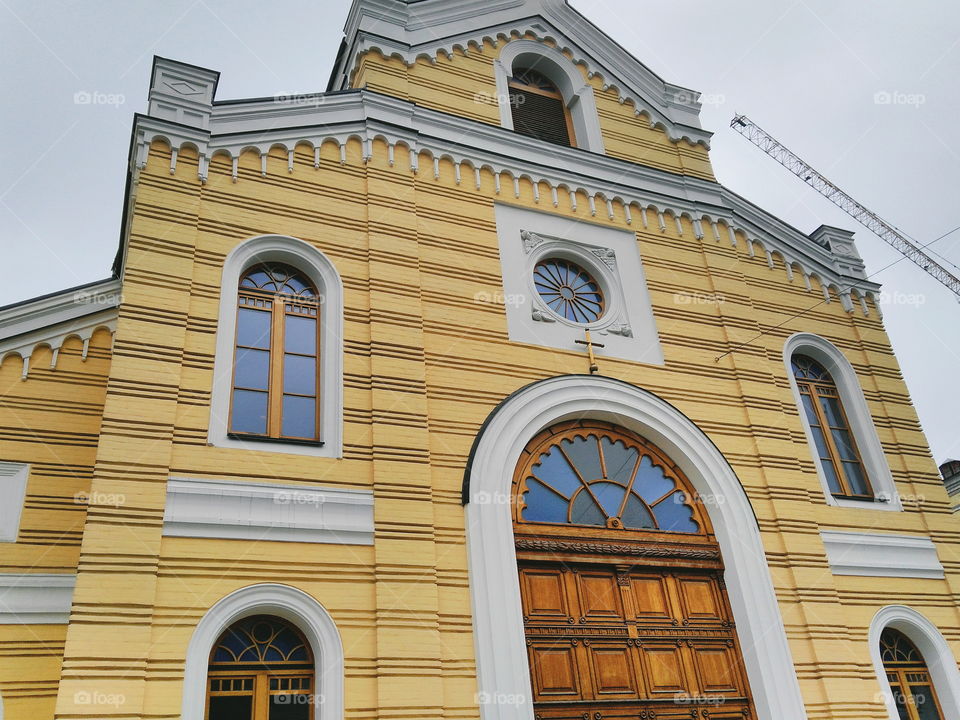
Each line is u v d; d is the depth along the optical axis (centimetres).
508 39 1753
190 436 1070
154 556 972
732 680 1247
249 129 1344
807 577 1350
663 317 1530
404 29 1630
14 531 1126
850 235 1891
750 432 1470
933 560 1501
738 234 1728
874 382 1694
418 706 1008
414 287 1320
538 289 1473
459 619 1095
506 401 1286
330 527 1081
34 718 1037
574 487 1302
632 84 1838
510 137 1575
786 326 1664
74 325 1276
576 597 1214
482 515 1172
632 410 1384
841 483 1553
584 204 1588
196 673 937
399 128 1461
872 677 1317
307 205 1323
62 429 1207
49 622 1090
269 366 1195
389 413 1193
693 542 1335
